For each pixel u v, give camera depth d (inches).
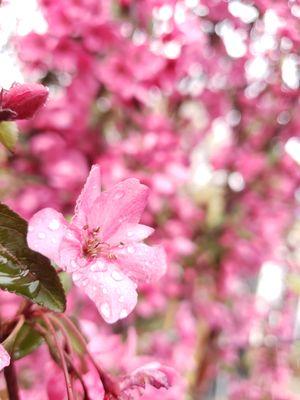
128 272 6.4
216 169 16.9
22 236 6.4
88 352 7.2
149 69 13.9
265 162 17.0
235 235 17.3
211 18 14.5
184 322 17.1
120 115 15.0
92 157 14.6
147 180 13.6
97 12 13.4
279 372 19.2
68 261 6.0
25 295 6.3
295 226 19.4
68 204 14.4
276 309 20.1
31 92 6.3
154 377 7.1
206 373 18.8
